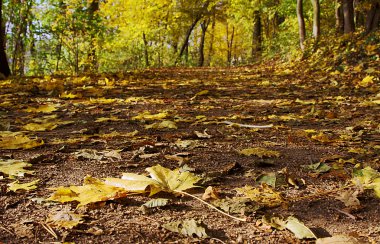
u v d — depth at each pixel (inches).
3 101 237.5
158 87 338.0
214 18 1441.9
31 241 58.6
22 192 79.7
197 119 178.1
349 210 71.9
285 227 64.2
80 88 308.7
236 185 86.4
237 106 227.1
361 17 752.3
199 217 68.4
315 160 107.7
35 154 111.4
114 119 173.3
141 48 1124.5
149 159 107.1
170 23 1198.9
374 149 121.6
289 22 997.2
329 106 227.1
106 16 977.5
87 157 107.4
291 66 601.0
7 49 576.7
